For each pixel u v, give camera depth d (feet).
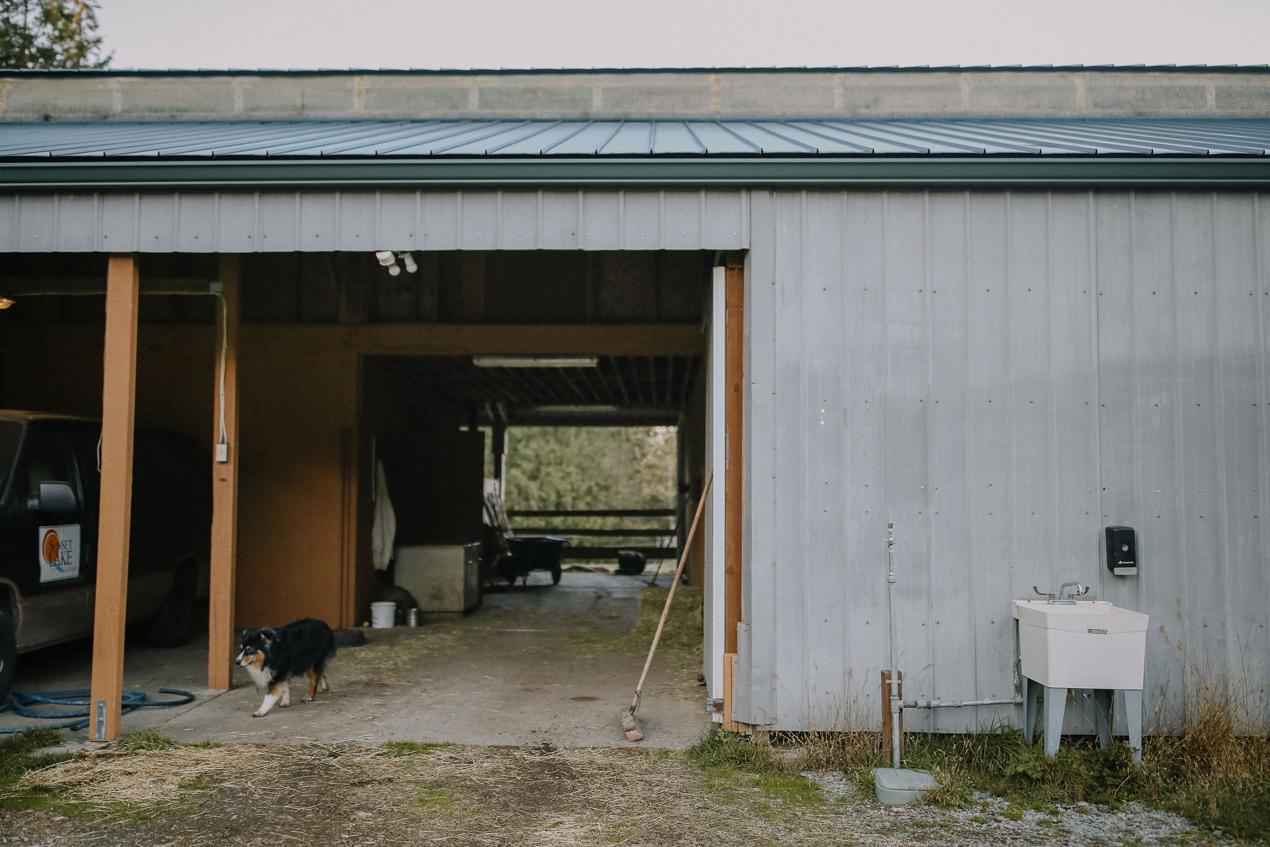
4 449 17.98
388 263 15.71
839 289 14.52
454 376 33.55
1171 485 14.24
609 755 14.03
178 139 20.26
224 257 19.03
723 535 15.47
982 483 14.29
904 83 26.81
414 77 27.96
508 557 41.75
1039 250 14.48
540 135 20.63
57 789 12.43
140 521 22.34
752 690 14.20
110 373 15.07
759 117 26.91
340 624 26.63
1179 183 14.24
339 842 10.63
